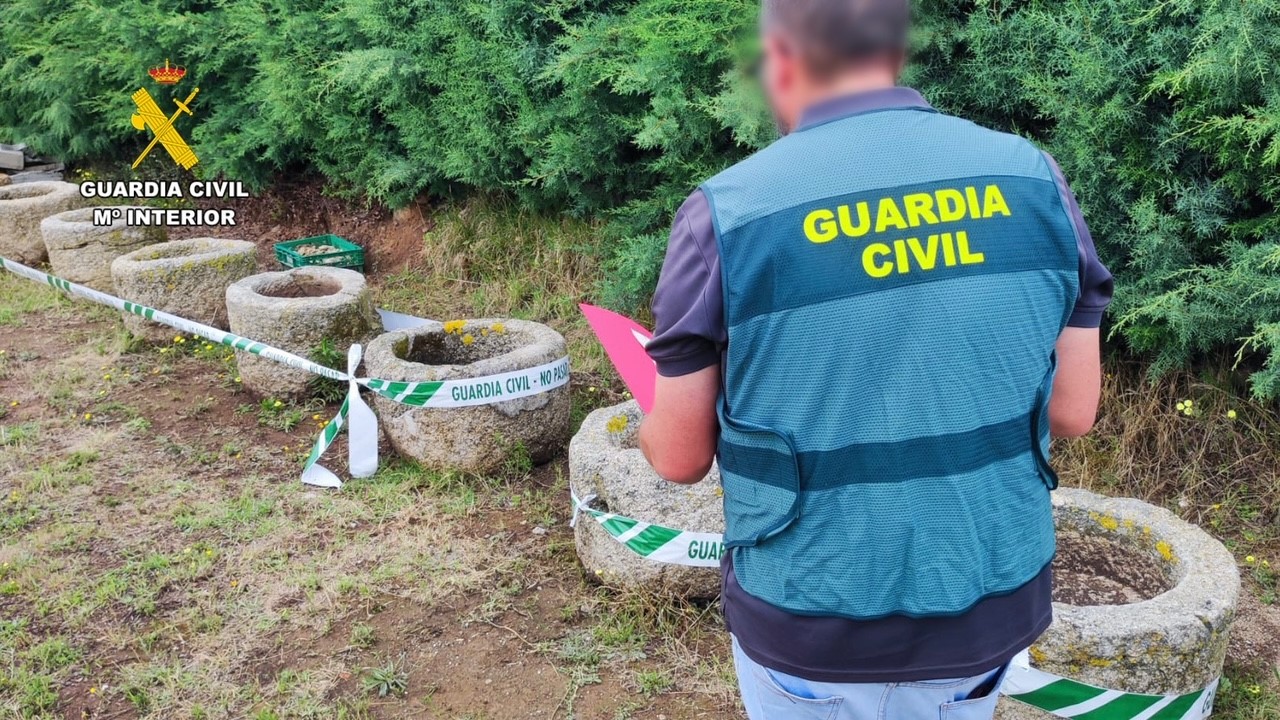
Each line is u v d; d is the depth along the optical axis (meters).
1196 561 2.71
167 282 5.68
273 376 4.93
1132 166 3.73
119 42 8.27
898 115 1.45
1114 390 4.02
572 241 5.97
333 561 3.64
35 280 7.12
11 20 9.22
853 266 1.38
